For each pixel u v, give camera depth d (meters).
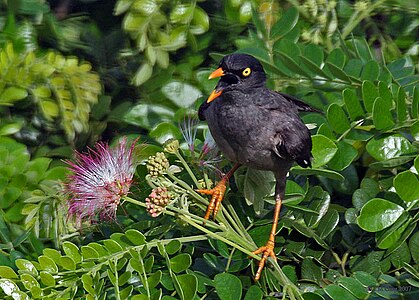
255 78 4.86
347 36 5.14
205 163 4.86
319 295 4.76
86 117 5.09
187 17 5.09
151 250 4.83
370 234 4.87
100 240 4.87
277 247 4.86
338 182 4.91
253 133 4.86
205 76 5.05
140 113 5.06
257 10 5.11
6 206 4.95
